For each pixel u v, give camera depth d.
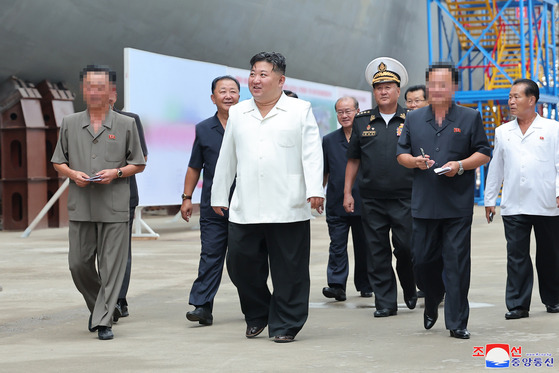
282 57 6.52
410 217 7.72
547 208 7.49
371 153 7.81
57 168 6.82
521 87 7.59
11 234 19.86
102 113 6.84
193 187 7.97
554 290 7.71
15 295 9.57
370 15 32.41
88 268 6.97
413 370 5.35
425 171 6.52
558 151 7.54
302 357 5.87
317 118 23.98
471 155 6.53
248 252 6.58
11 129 21.02
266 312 6.77
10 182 21.19
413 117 6.65
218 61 25.69
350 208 8.16
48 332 7.18
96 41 22.00
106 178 6.67
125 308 8.00
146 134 17.22
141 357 5.97
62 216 21.77
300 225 6.48
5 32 20.06
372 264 7.86
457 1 31.19
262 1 25.80
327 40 30.19
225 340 6.65
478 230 18.58
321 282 10.50
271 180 6.43
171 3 22.80
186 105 18.36
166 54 23.91
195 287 7.46
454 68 6.55
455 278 6.46
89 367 5.64
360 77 33.97
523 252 7.51
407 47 36.72
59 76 22.06
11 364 5.77
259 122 6.50
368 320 7.59
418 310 8.18
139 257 13.77
